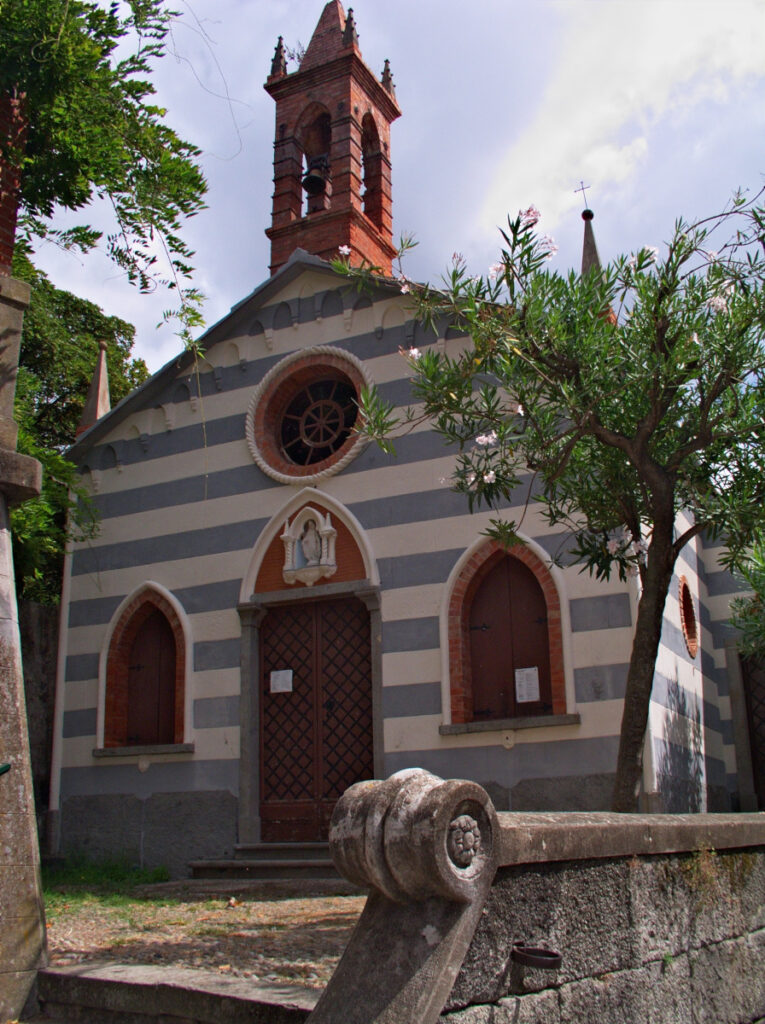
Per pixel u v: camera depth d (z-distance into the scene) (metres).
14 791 7.27
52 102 9.08
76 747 15.80
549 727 12.70
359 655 14.45
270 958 6.95
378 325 15.20
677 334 8.88
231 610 15.22
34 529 14.11
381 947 4.16
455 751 13.14
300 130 19.00
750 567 12.60
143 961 7.12
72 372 26.78
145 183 9.54
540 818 4.84
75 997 6.55
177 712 15.18
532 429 10.12
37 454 15.05
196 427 16.39
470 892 4.14
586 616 12.84
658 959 5.47
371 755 14.02
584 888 4.99
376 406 10.21
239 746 14.58
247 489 15.64
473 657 13.66
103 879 13.74
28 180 9.74
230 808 14.40
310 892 11.41
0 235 8.79
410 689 13.61
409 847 4.07
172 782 14.90
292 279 16.19
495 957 4.33
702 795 14.74
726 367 8.80
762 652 14.97
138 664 16.09
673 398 9.12
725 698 17.33
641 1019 5.20
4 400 8.25
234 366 16.38
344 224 17.53
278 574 15.06
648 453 8.96
